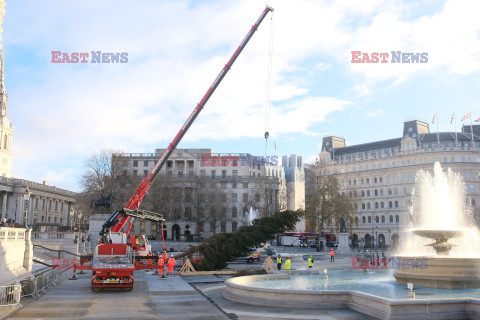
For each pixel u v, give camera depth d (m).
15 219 102.94
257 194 100.31
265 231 35.66
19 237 24.41
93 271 21.95
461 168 102.62
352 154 126.00
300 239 85.06
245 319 15.22
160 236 86.94
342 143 138.38
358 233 116.88
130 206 40.56
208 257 33.66
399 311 14.53
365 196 118.19
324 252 74.12
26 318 14.85
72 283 25.94
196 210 99.75
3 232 21.80
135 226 100.31
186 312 16.42
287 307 17.58
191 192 103.56
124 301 19.00
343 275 29.39
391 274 30.16
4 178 103.00
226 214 102.44
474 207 99.50
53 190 120.00
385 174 114.50
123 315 15.67
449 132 110.19
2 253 20.59
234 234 34.91
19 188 105.19
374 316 15.41
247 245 35.12
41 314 15.63
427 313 14.60
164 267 30.39
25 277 23.62
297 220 37.44
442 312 14.67
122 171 87.94
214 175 116.31
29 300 18.92
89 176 78.31
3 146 117.12
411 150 109.75
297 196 134.50
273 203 102.69
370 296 15.88
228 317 15.54
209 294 21.92
